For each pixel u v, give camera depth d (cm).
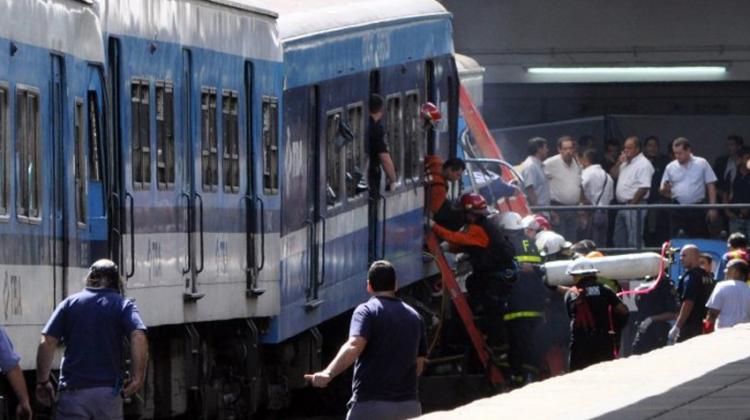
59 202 3859
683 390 3028
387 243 6009
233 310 4944
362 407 3634
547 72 9988
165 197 4544
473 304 6119
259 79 5122
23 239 3656
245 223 5038
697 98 9938
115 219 4206
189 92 4706
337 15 5728
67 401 3519
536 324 6122
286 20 5400
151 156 4462
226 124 4928
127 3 4359
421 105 6394
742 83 9894
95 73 4106
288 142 5291
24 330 3659
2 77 3562
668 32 9900
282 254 5238
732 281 5928
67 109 3897
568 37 9944
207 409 4859
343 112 5678
